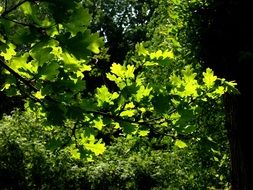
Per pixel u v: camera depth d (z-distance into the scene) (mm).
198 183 10555
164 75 9500
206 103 8945
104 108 2504
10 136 9750
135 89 2449
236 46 7047
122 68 2627
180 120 2562
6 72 2197
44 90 1994
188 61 8266
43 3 1737
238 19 6945
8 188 9531
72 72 2162
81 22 1754
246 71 7090
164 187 10953
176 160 11117
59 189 9805
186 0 7609
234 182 7254
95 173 10297
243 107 7152
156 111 2492
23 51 2172
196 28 7379
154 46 10406
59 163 9891
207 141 2768
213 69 7480
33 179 9695
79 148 2707
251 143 7113
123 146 11516
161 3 10523
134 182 10773
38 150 9742
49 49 1816
